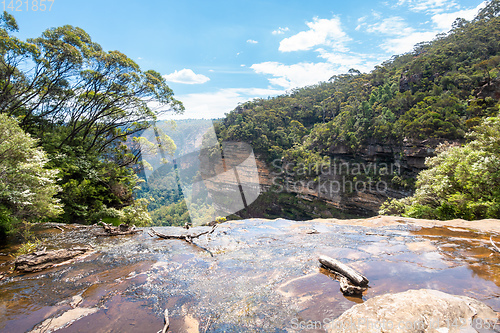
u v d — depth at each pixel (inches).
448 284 94.1
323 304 83.5
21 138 201.9
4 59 398.3
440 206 399.9
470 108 1574.8
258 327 72.1
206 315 79.5
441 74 2241.6
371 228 201.2
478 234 175.6
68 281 106.4
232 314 79.6
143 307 84.9
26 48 400.8
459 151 401.7
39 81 475.8
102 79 555.5
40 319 77.7
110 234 187.8
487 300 80.4
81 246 157.5
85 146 590.2
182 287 99.5
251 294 92.6
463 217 347.9
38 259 124.2
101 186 478.0
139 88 603.5
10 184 190.9
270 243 158.6
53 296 93.1
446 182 382.0
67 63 483.8
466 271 106.7
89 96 591.5
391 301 77.1
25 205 205.2
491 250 135.8
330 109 3267.7
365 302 79.5
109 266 123.2
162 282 104.2
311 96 3880.4
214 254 138.4
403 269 111.0
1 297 92.6
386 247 145.6
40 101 521.7
